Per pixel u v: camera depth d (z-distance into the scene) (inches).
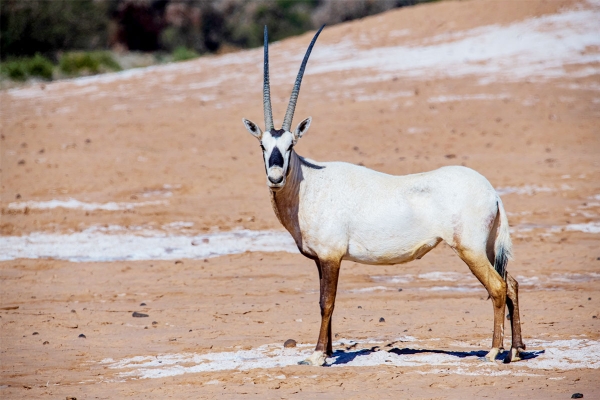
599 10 4517.7
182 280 1711.4
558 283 1612.9
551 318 1327.5
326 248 1061.1
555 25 4384.8
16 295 1609.3
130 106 3772.1
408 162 2758.4
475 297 1523.1
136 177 2704.2
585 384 938.7
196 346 1197.7
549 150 2878.9
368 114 3376.0
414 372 1008.2
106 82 4456.2
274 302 1507.1
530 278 1663.4
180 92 4028.1
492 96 3521.2
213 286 1657.2
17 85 4933.6
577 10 4562.0
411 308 1438.2
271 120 1095.6
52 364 1123.3
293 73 4220.0
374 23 5068.9
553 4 4685.0
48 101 3988.7
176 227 2192.4
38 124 3454.7
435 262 1840.6
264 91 1103.0
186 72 4557.1
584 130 3061.0
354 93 3713.1
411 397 901.8
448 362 1058.7
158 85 4247.0
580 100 3398.1
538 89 3560.5
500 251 1053.8
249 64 4584.2
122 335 1288.1
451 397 898.1
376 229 1053.8
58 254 1962.4
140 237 2101.4
